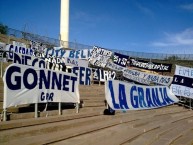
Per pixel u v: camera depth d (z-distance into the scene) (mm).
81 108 11500
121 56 23188
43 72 9062
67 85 10422
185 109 19547
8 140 6465
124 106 13438
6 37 26562
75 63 17469
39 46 26016
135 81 22312
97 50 23156
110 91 12727
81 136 8102
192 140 10125
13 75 7785
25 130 7012
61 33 43000
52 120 8688
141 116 13359
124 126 10469
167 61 41406
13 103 7789
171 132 11055
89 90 16297
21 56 10867
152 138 9375
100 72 20641
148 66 25484
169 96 18641
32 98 8570
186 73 19703
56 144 6969
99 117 10680
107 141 8070
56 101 9797
